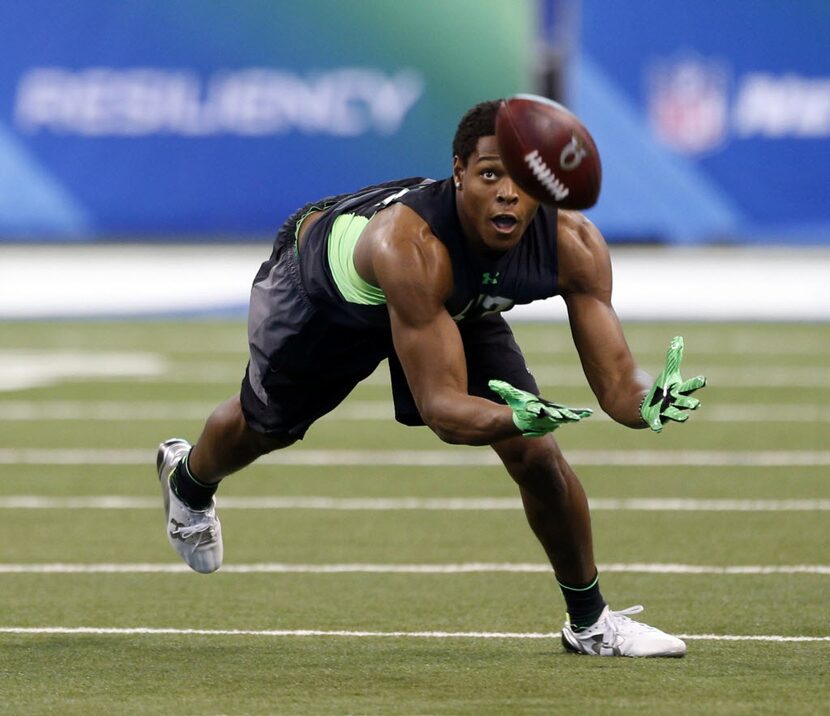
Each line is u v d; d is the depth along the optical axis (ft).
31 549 84.69
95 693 54.34
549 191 49.70
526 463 58.34
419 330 53.01
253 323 61.21
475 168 51.70
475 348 59.52
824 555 82.23
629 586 74.74
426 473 111.45
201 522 66.49
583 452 120.26
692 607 69.97
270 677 56.75
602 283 56.39
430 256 52.90
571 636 60.75
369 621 67.46
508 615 68.69
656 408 48.34
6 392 152.97
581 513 59.52
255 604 71.20
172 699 53.36
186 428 130.93
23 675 57.26
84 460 115.75
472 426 51.08
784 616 67.97
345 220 57.41
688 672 57.21
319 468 113.50
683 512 95.20
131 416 137.80
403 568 79.61
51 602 71.61
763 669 57.72
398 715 50.85
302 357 59.93
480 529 90.53
